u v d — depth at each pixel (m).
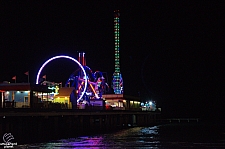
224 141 48.84
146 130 74.31
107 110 70.94
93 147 41.59
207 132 67.50
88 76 86.06
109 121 73.44
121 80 106.00
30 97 54.38
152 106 119.31
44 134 49.19
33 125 46.81
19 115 42.09
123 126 82.62
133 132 67.38
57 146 42.03
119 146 42.66
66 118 55.34
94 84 88.06
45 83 66.56
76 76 82.56
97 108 73.25
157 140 49.91
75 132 57.88
